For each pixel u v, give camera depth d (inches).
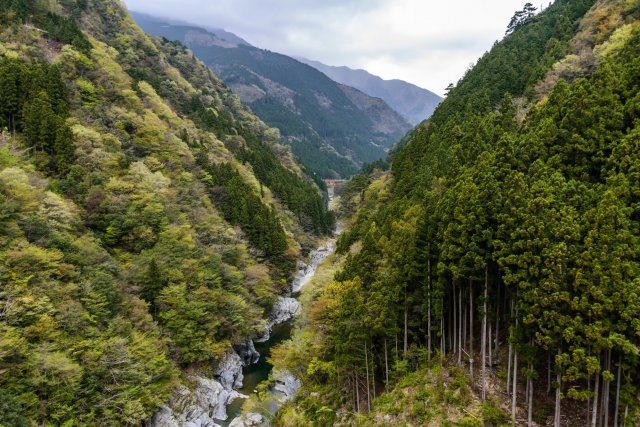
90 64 3061.0
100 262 1722.4
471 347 1202.6
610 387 936.3
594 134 1173.1
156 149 2881.4
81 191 2014.0
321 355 1612.9
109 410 1300.4
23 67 2417.6
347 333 1378.0
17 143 2055.9
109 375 1379.2
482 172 1312.7
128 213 2066.9
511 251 1043.9
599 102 1245.1
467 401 1107.9
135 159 2662.4
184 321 1857.8
